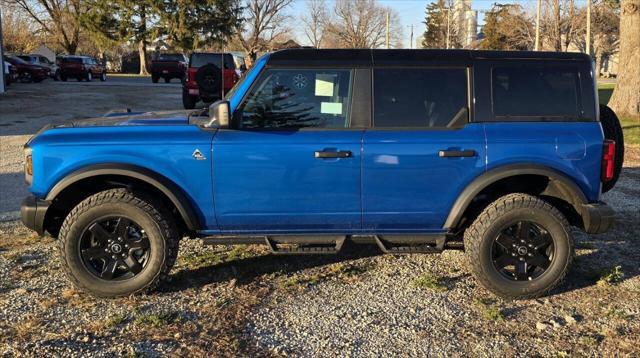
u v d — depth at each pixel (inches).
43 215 168.9
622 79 638.5
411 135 168.9
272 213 171.5
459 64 172.4
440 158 168.6
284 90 171.3
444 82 172.4
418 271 198.1
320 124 171.5
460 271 198.5
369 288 183.3
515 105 172.4
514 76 172.9
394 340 150.0
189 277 190.5
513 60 173.2
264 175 168.2
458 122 171.3
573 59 173.6
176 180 167.8
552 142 169.2
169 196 167.3
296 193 169.8
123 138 167.6
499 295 174.6
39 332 151.7
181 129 169.8
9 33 2340.1
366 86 170.9
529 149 168.9
